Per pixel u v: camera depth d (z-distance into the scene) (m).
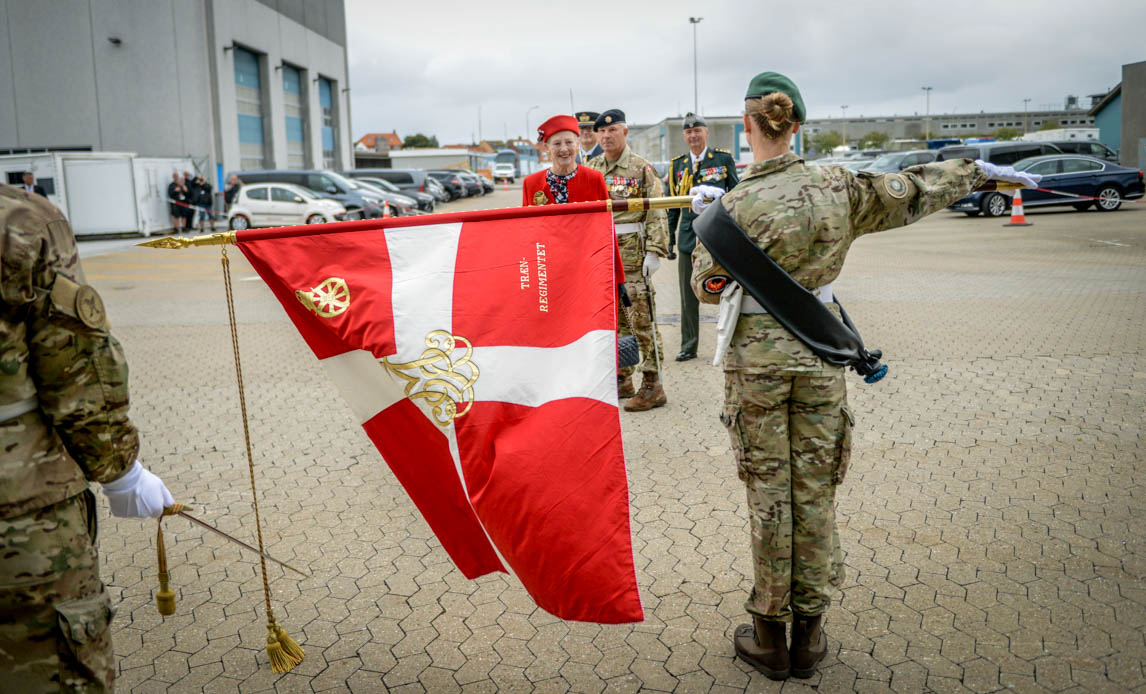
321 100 45.25
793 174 2.52
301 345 8.59
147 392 6.73
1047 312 8.63
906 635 2.97
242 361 7.84
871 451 4.80
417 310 2.60
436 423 2.60
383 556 3.77
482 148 116.12
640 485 4.43
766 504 2.64
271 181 27.25
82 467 1.91
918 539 3.68
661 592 3.34
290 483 4.67
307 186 27.09
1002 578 3.32
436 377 2.57
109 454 1.90
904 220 2.64
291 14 40.53
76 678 1.85
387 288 2.62
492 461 2.52
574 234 2.62
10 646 1.81
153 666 2.97
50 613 1.82
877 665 2.80
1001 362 6.67
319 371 7.35
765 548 2.67
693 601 3.27
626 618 2.40
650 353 5.70
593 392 2.46
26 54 30.72
